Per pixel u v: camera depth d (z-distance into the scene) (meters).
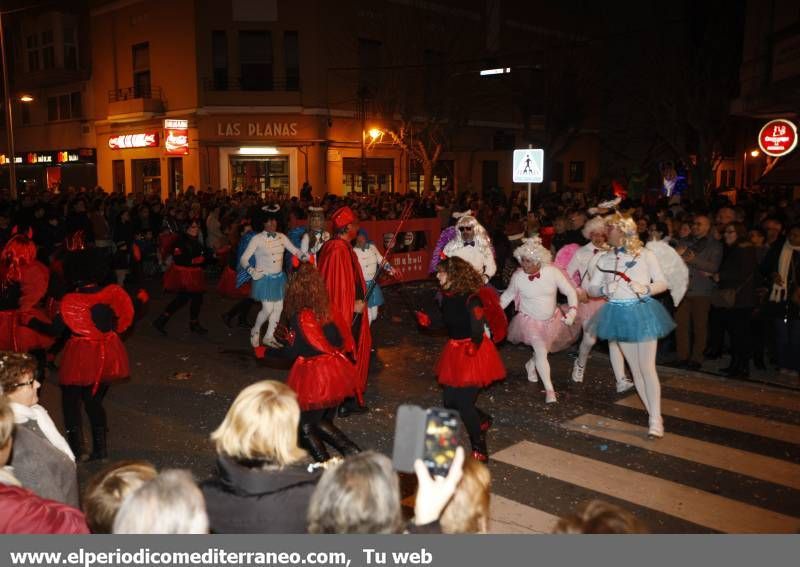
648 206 14.91
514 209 17.58
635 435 6.20
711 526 4.58
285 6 28.19
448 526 2.53
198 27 28.28
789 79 11.63
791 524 4.61
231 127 28.55
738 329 7.76
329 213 16.42
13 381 3.80
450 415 2.40
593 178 39.38
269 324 9.27
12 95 38.81
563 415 6.69
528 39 35.59
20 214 13.84
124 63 32.09
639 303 5.98
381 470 2.29
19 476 3.45
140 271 15.24
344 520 2.23
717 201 14.61
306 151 28.86
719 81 24.75
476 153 35.91
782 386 7.51
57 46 34.12
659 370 8.10
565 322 6.75
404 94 29.06
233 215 17.19
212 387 7.78
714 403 6.99
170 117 29.88
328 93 28.97
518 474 5.45
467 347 5.46
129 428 6.52
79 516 2.71
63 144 36.06
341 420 6.69
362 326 6.71
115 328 5.76
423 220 15.45
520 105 31.42
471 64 30.61
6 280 7.34
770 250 7.82
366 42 30.08
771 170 12.27
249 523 2.68
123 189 33.38
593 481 5.30
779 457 5.71
